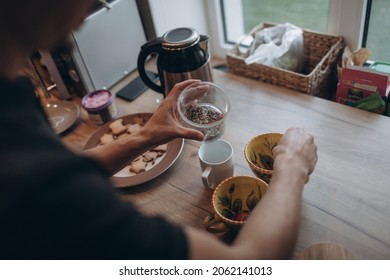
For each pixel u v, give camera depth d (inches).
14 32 17.1
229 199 31.3
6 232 15.7
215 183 33.7
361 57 41.9
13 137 15.9
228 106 35.6
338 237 29.3
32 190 15.5
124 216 17.4
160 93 44.7
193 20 55.7
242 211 31.6
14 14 16.5
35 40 17.8
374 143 35.6
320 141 36.8
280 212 22.2
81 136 44.2
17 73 18.6
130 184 35.7
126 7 47.8
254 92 44.6
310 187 33.0
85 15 18.8
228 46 58.4
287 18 52.5
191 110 35.3
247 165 36.1
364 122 37.8
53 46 19.3
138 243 17.3
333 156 35.2
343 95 41.3
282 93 43.6
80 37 44.3
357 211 30.6
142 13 51.2
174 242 18.1
